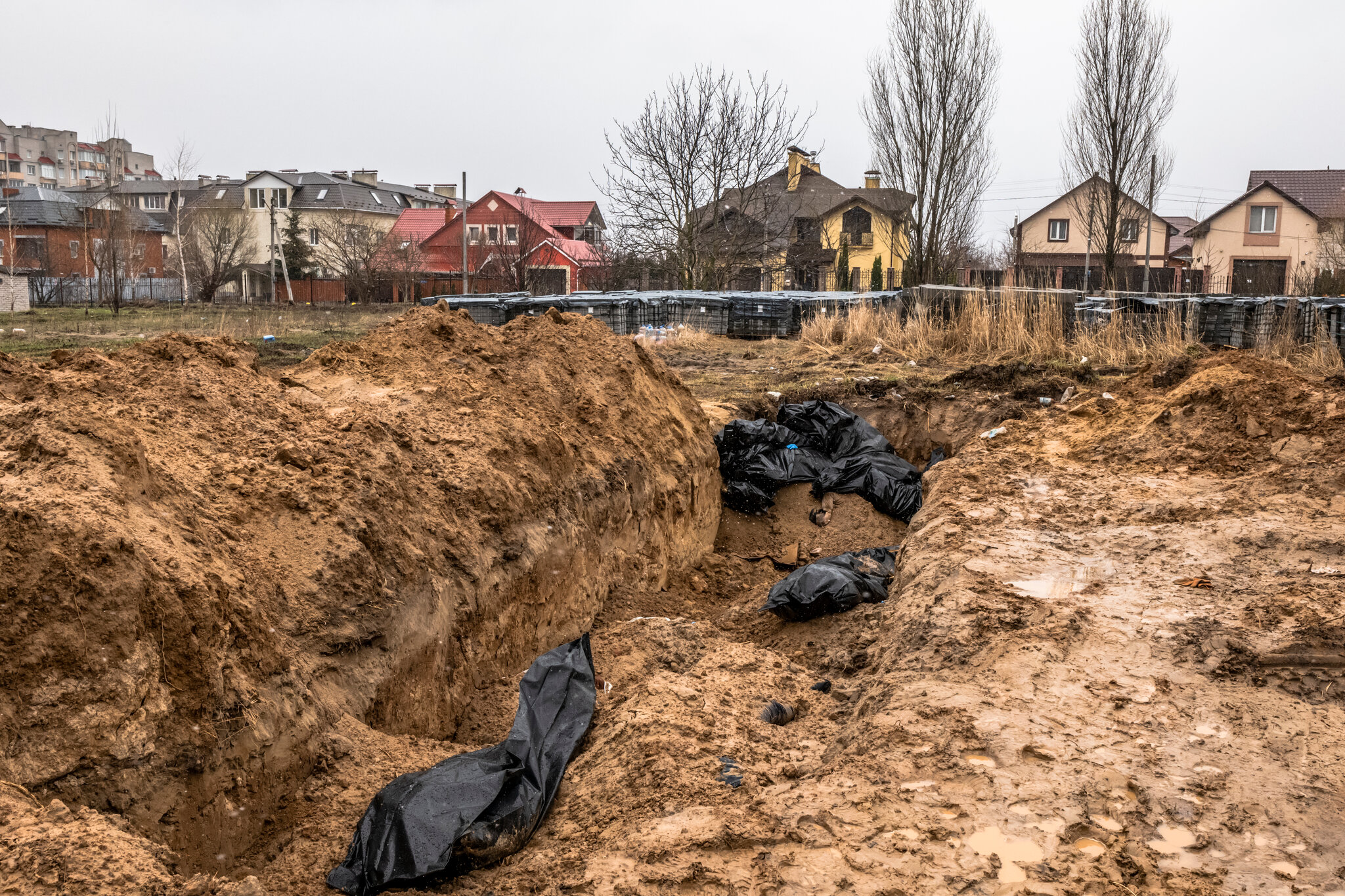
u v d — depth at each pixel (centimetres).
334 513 466
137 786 309
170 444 456
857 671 586
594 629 703
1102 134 3138
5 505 311
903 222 3052
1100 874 304
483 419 690
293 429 530
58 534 313
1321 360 1358
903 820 335
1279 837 325
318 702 402
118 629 314
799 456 1118
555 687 462
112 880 253
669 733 408
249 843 352
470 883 332
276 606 410
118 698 309
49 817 268
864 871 306
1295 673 448
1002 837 324
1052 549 634
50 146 11369
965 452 973
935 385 1358
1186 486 781
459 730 512
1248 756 376
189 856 323
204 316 2489
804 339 1856
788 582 730
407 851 334
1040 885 299
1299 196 4653
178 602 339
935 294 1877
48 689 298
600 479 773
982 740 386
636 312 2091
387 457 544
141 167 11625
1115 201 3164
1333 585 534
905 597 590
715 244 2853
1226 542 625
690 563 938
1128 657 469
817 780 372
